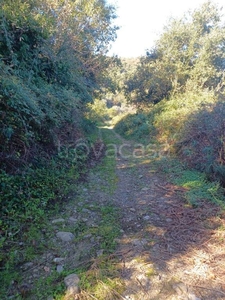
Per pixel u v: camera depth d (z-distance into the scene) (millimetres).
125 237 2684
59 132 5750
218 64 11891
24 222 2838
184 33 12484
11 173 3449
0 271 2098
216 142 4754
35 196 3418
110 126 19859
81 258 2314
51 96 4582
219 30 11359
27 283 1986
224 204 3338
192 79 12055
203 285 1939
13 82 3246
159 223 3016
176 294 1839
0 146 3264
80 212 3316
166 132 8547
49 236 2676
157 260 2258
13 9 4348
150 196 3977
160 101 13430
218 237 2645
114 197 3947
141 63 15852
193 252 2389
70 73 6840
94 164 6102
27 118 3621
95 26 9547
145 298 1807
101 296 1824
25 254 2340
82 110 9359
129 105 19469
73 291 1866
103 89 15008
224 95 7391
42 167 4211
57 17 6715
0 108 3121
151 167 5867
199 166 5098
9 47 4082
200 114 6113
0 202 2920
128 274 2064
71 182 4391
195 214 3223
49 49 5496
